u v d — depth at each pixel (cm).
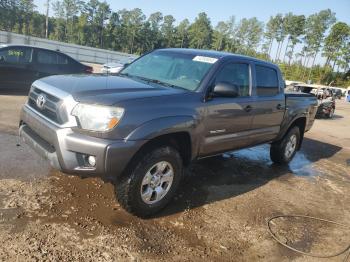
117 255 329
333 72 8381
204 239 381
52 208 391
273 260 364
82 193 437
